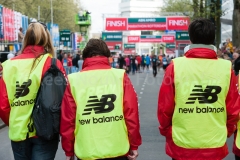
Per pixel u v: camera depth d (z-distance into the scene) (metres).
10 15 23.28
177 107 4.26
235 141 5.12
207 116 4.22
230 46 23.78
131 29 44.88
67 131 4.21
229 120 4.34
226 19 31.95
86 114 4.14
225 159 8.02
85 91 4.18
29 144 4.74
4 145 9.74
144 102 18.22
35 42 4.85
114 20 44.78
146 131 10.94
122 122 4.16
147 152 8.61
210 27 4.31
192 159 4.21
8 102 4.74
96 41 4.36
